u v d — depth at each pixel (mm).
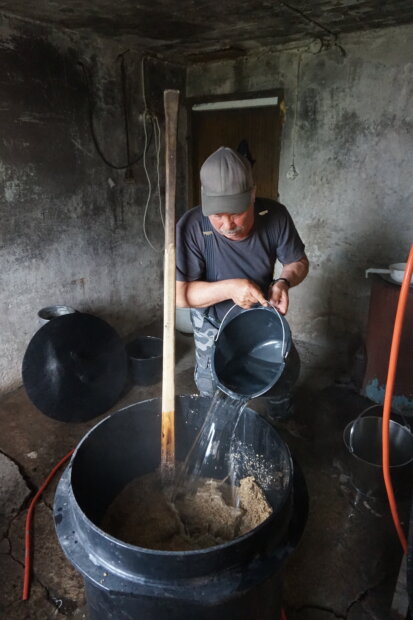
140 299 3635
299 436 2352
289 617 1455
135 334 3596
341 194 2924
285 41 2770
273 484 1317
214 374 1423
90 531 992
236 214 1439
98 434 1333
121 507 1459
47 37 2455
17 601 1503
